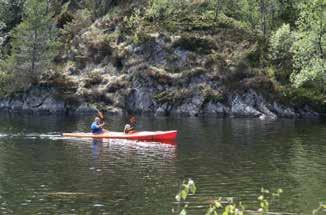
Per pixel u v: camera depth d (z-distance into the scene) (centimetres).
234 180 2777
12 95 7650
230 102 6775
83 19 8356
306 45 5641
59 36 8212
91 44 7750
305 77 5531
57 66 7806
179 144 4034
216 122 5809
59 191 2528
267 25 7594
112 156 3484
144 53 7281
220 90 6812
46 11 8544
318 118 6431
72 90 7388
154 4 7675
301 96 6669
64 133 4488
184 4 7869
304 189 2591
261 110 6662
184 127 5244
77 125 5419
